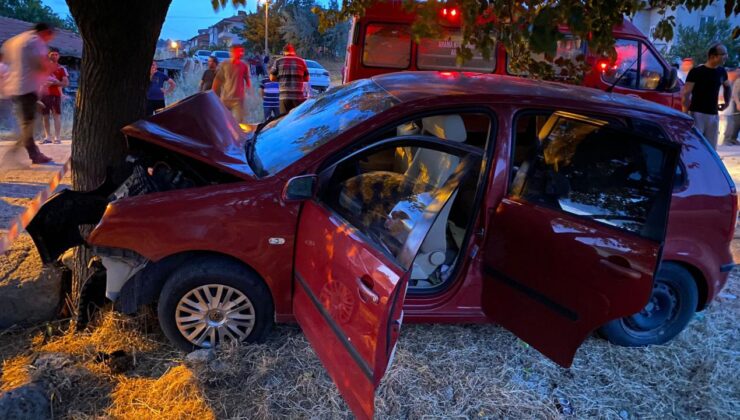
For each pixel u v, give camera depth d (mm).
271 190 2936
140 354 3152
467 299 3178
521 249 2891
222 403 2742
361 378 2213
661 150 2512
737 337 3697
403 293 2176
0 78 6820
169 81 12047
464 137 3227
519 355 3316
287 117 3865
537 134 3096
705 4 3205
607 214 2650
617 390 3092
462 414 2795
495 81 3520
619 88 7785
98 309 3416
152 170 3211
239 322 3105
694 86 7934
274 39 43906
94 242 2836
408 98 3125
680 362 3375
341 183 3018
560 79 4738
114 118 3365
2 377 2895
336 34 43688
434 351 3285
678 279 3416
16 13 41000
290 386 2883
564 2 2479
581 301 2625
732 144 12250
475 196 3102
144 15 3197
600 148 2758
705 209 3332
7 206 5398
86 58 3252
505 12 2695
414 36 2699
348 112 3291
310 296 2768
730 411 2967
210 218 2875
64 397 2734
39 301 3424
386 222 2545
